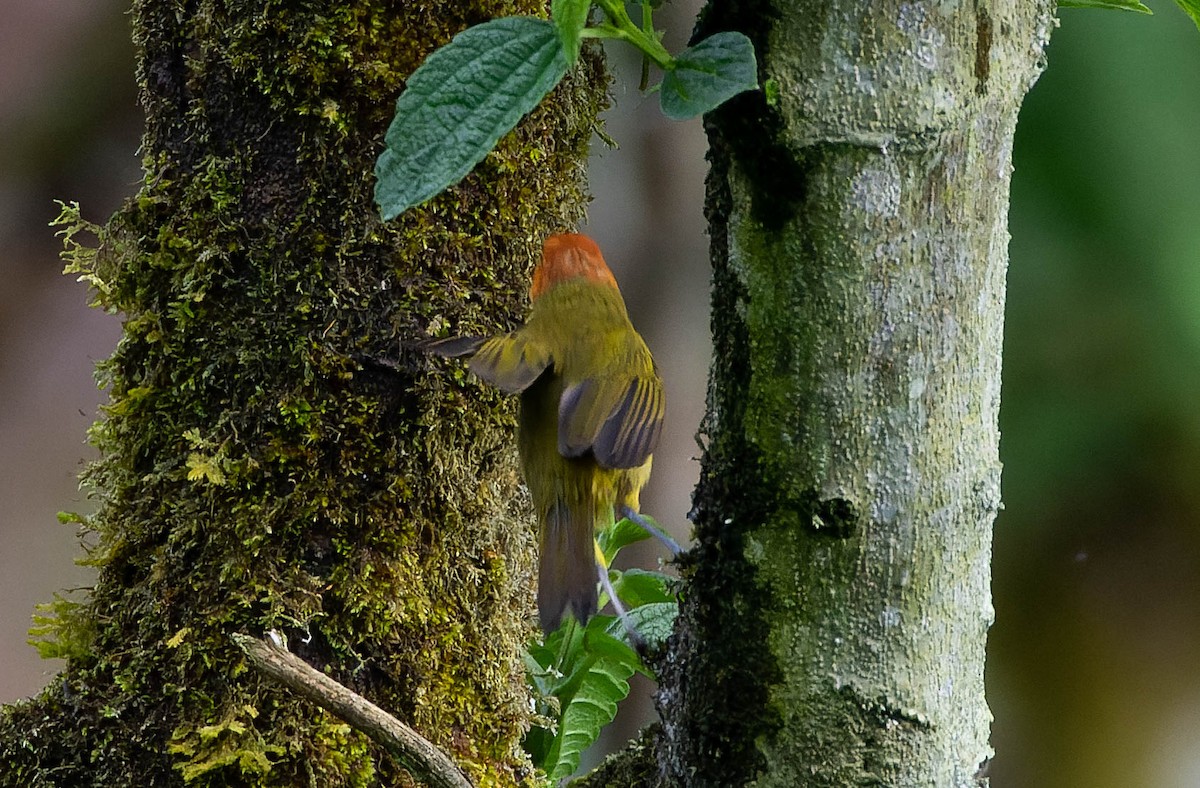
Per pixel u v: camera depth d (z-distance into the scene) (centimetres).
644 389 507
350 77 465
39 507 1020
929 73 359
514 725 499
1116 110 844
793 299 372
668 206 1051
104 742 466
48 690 482
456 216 487
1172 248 873
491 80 352
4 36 1005
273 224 471
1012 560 1145
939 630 381
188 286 474
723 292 387
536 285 520
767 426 380
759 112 363
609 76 552
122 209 494
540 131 513
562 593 507
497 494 511
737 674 387
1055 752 1196
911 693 379
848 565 376
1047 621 1173
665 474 1037
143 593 475
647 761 465
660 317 1045
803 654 381
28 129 1019
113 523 488
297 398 469
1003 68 368
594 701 542
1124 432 998
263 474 468
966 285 372
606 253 1037
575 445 490
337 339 472
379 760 467
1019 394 1009
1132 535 1094
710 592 393
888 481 373
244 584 463
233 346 474
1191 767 1170
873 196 364
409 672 474
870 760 379
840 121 360
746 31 365
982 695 397
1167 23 834
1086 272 912
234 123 474
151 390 483
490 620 499
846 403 372
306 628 460
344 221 471
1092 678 1182
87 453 1032
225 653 460
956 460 376
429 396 478
